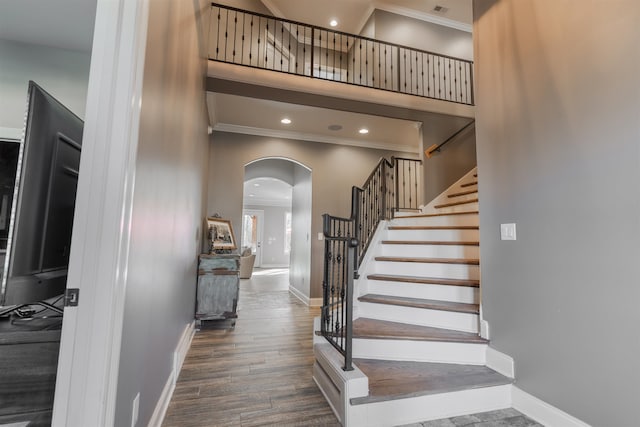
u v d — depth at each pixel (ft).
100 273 3.13
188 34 7.23
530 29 6.66
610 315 4.96
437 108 15.62
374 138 18.15
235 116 15.12
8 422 3.62
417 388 6.16
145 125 3.97
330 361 6.75
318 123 15.88
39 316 4.55
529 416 6.16
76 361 3.03
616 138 4.98
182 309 8.79
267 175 21.76
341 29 19.56
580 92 5.57
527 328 6.37
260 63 17.03
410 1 17.21
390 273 10.51
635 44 4.79
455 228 11.00
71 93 6.98
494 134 7.46
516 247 6.72
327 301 8.21
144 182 4.07
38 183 3.59
